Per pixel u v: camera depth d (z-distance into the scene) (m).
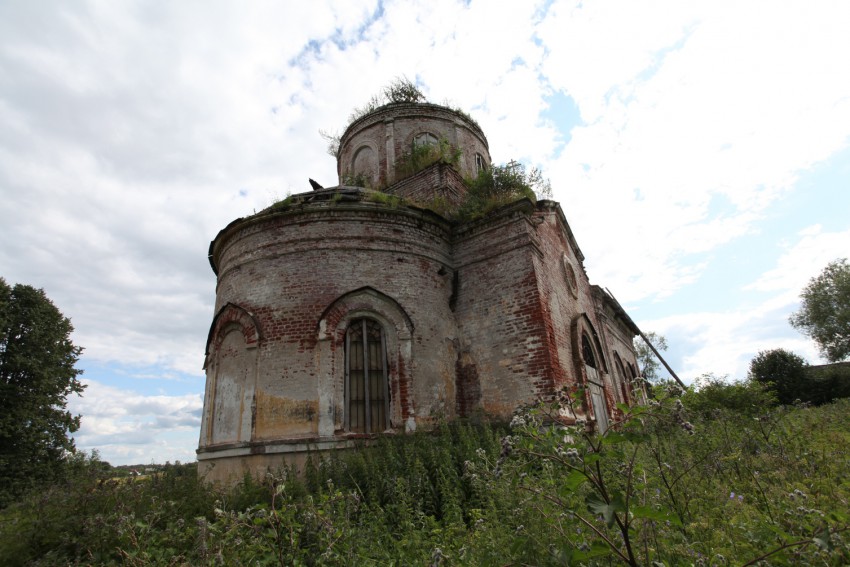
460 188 15.77
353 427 10.72
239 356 11.58
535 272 11.82
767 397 11.91
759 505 4.80
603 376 15.09
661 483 4.89
